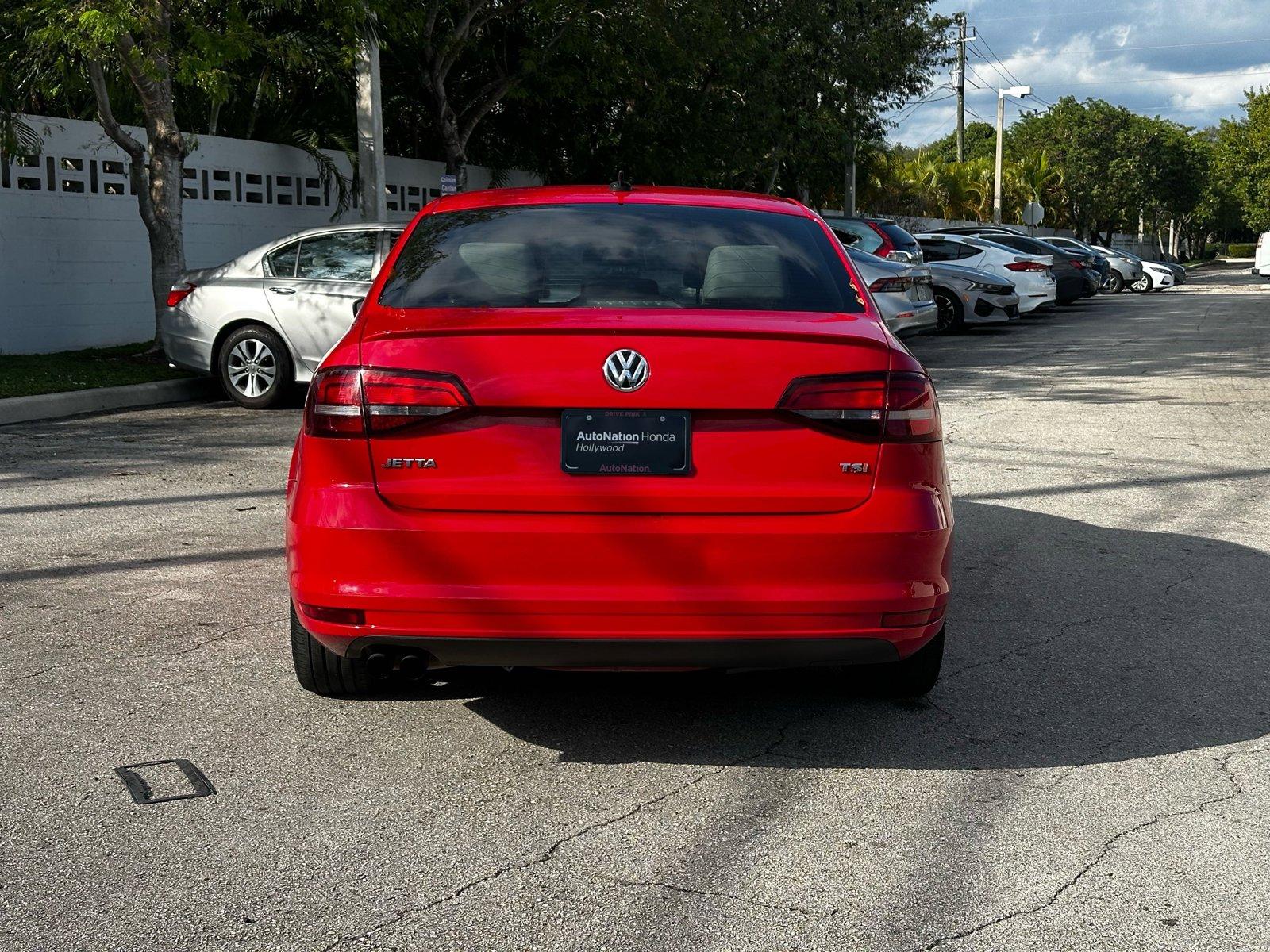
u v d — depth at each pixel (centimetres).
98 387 1174
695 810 345
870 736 400
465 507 344
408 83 2030
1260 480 834
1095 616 532
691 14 2130
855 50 2739
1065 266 2827
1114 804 350
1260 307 2941
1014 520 714
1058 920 286
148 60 1335
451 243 417
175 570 591
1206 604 552
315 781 362
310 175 1883
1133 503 761
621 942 276
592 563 341
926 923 285
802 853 319
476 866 312
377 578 345
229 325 1168
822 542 344
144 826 332
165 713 414
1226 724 412
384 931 279
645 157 2258
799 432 348
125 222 1611
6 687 436
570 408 342
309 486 354
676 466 343
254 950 271
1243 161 7825
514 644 344
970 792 358
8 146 1441
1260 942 277
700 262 406
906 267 1669
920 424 358
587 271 399
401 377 345
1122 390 1338
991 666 470
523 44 2036
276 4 1463
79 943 273
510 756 382
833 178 3108
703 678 454
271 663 464
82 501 739
